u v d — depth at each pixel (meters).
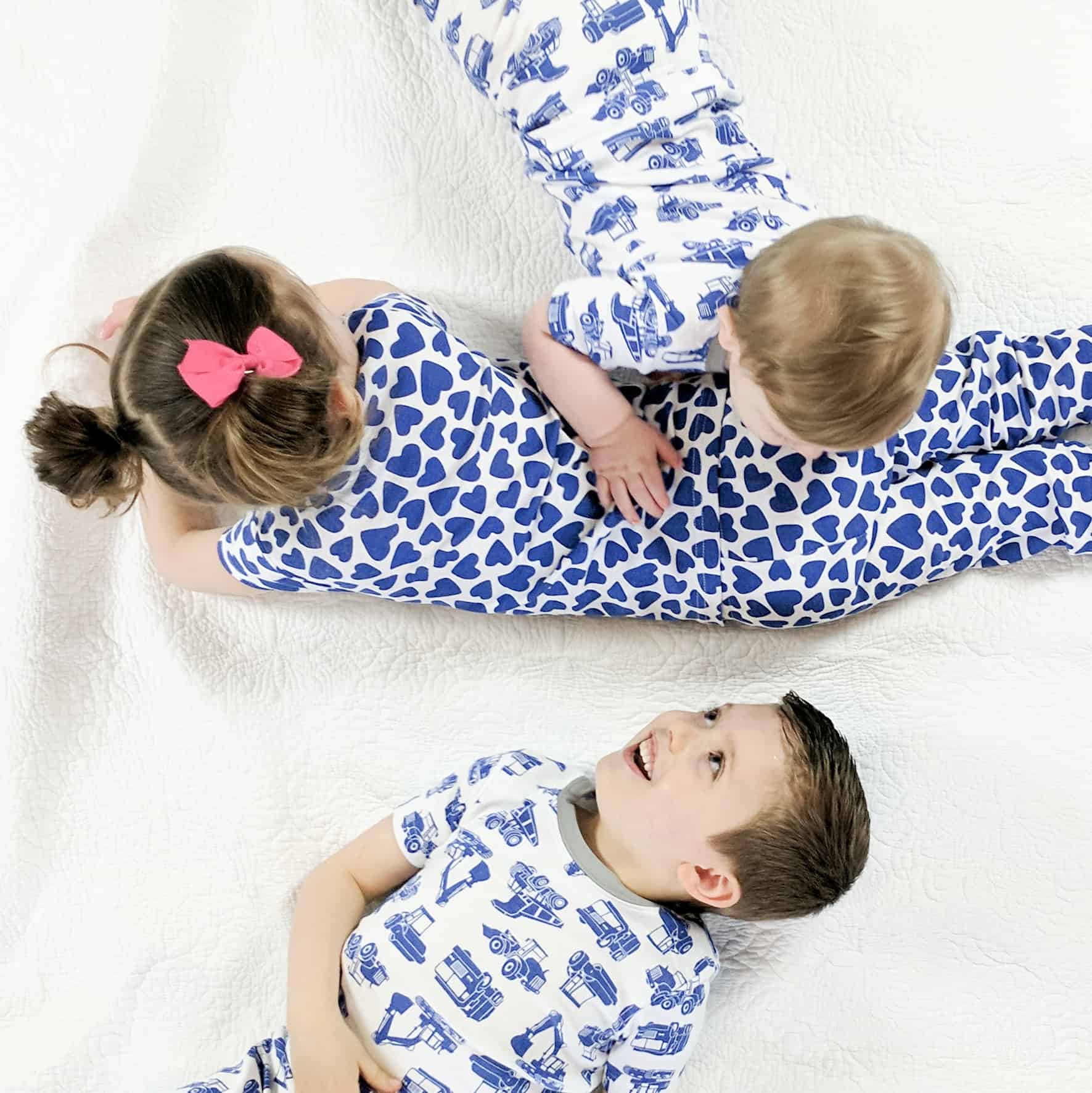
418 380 0.88
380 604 1.12
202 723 1.10
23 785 1.07
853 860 0.90
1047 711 1.05
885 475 0.99
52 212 1.14
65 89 1.15
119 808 1.08
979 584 1.07
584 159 0.91
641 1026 0.93
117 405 0.79
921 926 1.04
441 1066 0.90
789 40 1.14
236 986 1.06
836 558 0.99
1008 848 1.04
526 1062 0.91
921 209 1.12
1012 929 1.03
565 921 0.91
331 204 1.14
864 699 1.07
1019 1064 1.02
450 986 0.90
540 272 1.13
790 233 0.81
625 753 0.94
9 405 1.10
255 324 0.77
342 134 1.14
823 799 0.88
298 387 0.74
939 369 1.03
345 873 0.99
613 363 0.93
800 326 0.76
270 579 1.00
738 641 1.09
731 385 0.86
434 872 0.94
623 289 0.89
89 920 1.07
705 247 0.88
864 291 0.75
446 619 1.12
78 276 1.11
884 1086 1.02
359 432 0.82
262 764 1.09
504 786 0.98
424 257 1.13
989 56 1.12
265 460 0.75
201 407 0.75
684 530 1.00
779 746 0.89
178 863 1.08
